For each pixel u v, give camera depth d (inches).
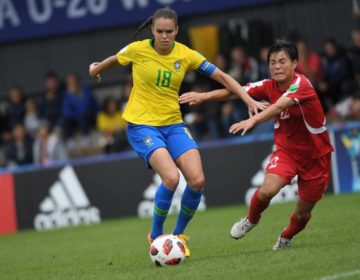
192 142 1075.9
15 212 2102.6
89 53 2517.2
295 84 997.8
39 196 2094.0
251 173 1988.2
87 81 2554.1
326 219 1439.5
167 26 1032.2
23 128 2367.1
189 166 1054.4
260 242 1211.2
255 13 2325.3
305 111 1005.8
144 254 1240.2
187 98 1069.1
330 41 2187.5
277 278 864.9
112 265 1143.0
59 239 1706.4
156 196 1072.8
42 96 2591.0
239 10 2333.9
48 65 2571.4
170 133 1079.6
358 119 2091.5
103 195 2059.5
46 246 1589.6
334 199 1818.4
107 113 2297.0
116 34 2465.6
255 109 1039.6
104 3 2383.1
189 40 2359.7
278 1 2268.7
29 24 2458.2
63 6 2423.7
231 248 1182.3
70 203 2078.0
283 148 1034.7
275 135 1048.8
